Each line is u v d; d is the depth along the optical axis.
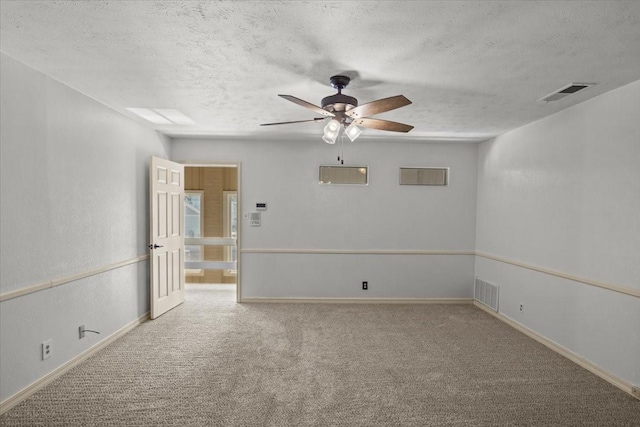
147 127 4.37
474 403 2.57
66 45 2.17
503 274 4.48
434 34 1.98
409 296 5.25
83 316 3.19
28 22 1.88
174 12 1.77
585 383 2.87
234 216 7.00
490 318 4.55
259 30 1.95
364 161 5.21
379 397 2.64
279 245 5.19
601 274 3.00
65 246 2.96
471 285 5.30
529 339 3.82
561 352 3.42
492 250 4.80
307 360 3.25
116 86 2.93
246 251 5.17
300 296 5.21
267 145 5.16
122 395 2.62
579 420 2.38
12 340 2.45
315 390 2.72
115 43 2.13
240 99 3.25
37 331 2.66
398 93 3.01
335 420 2.35
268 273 5.19
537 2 1.65
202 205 6.95
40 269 2.69
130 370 3.02
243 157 5.15
